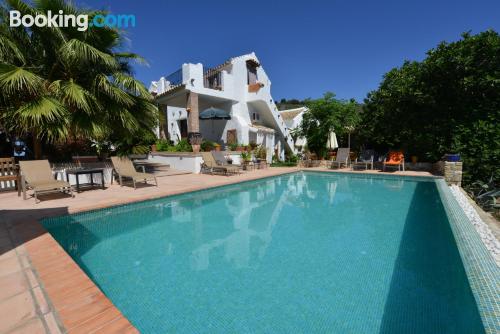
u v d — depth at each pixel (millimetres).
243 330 2314
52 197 6637
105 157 12211
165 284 3086
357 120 16906
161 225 5363
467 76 10531
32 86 6375
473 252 3037
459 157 9695
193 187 8203
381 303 2682
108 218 5840
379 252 3969
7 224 4328
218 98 15430
